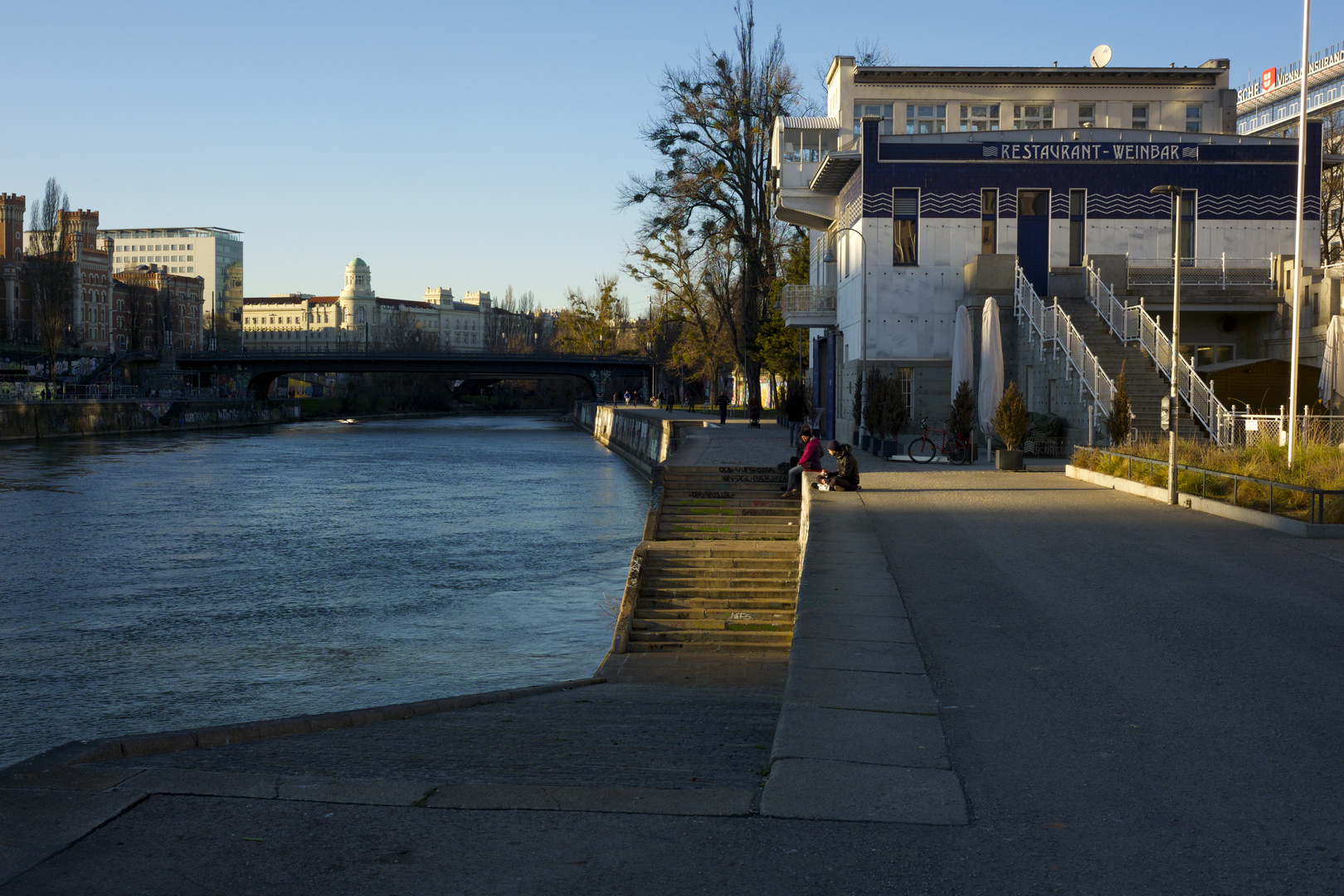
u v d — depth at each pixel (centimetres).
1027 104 4719
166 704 1570
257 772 606
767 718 899
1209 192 3866
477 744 746
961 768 614
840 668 859
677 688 1252
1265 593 1177
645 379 13212
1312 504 1603
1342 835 514
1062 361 3166
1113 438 2698
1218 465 2080
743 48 5603
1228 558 1412
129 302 15125
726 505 2505
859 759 620
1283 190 3866
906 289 3869
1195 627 1013
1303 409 2905
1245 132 9494
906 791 567
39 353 11031
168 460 6250
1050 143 3850
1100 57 4738
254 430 10662
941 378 3869
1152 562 1385
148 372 11725
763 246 5706
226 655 1850
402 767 644
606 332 12169
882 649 927
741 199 5712
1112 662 884
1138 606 1116
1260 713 734
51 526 3409
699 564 1989
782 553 1998
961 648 936
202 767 640
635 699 1094
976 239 3866
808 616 1067
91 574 2602
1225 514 1814
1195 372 3198
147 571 2653
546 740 764
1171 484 1994
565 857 481
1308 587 1214
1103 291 3447
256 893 441
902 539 1578
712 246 5741
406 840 499
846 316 4356
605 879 459
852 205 4134
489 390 18375
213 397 11731
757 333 5738
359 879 454
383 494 4438
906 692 783
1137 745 659
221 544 3081
